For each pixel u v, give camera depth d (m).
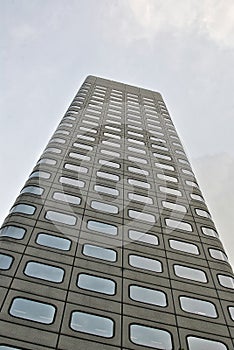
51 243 21.58
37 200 25.39
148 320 18.02
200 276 22.33
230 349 17.53
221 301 20.56
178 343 17.25
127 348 16.33
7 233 21.50
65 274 19.53
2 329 15.47
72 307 17.53
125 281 20.28
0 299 16.89
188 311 19.25
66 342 15.71
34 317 16.47
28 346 15.05
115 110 48.88
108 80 64.12
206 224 28.27
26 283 18.16
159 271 21.91
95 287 19.25
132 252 22.91
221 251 25.42
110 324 17.23
